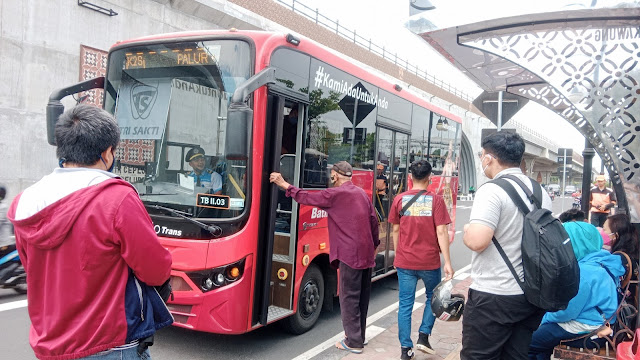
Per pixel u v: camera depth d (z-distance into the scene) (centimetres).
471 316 301
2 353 451
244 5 1762
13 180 1173
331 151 558
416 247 455
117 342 192
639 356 289
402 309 460
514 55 360
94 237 186
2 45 1135
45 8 1204
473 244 288
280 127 462
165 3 1480
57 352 188
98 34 1319
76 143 197
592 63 336
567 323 362
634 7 296
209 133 447
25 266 201
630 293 374
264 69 418
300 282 509
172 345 491
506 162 315
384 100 695
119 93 500
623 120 328
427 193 460
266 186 452
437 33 368
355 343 469
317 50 528
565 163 1540
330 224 470
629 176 326
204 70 457
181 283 433
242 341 512
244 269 430
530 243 277
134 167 479
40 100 1212
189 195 448
